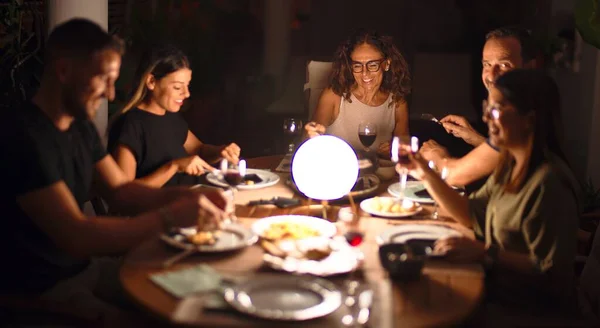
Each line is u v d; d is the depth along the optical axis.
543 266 2.42
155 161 3.46
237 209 2.99
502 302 2.56
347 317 1.93
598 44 4.47
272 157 4.13
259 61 8.38
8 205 2.44
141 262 2.30
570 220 2.43
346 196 3.18
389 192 3.27
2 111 2.46
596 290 2.79
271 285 2.11
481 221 2.77
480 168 3.33
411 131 6.37
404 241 2.55
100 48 2.38
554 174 2.43
